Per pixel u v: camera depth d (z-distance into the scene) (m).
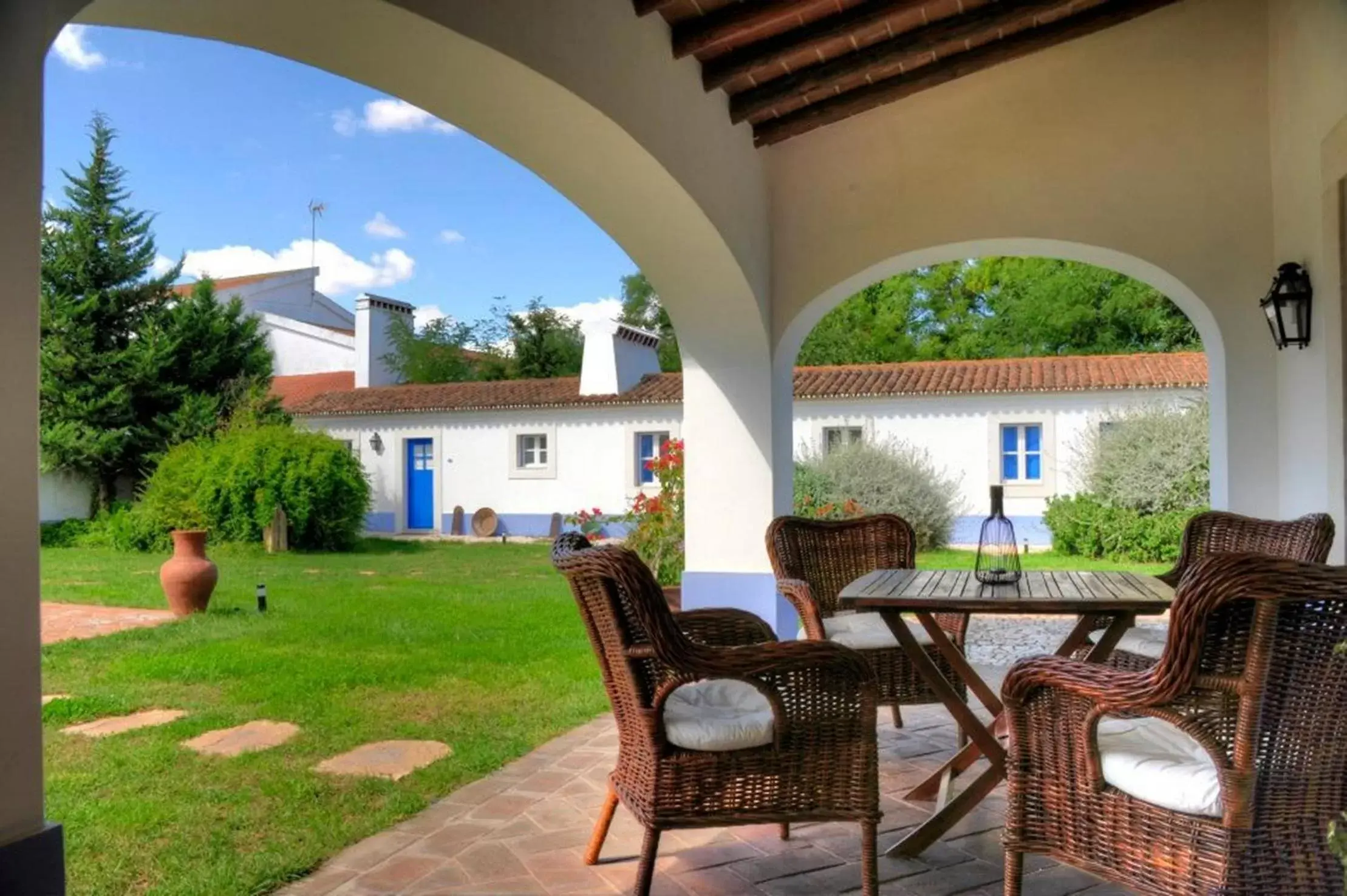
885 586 3.17
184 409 17.34
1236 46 4.83
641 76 3.67
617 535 16.12
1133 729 2.32
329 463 14.34
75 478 17.33
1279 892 1.85
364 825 3.17
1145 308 20.33
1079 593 2.92
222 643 6.67
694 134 4.22
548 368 25.88
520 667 5.81
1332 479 4.05
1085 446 13.37
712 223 4.44
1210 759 2.04
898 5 3.98
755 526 5.43
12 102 1.70
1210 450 5.23
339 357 23.86
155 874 2.83
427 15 2.59
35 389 1.72
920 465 13.45
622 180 3.98
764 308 5.30
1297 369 4.49
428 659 6.09
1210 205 4.85
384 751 4.08
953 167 5.14
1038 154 5.04
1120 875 2.03
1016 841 2.21
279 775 3.76
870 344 23.61
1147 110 4.92
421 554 13.83
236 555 13.41
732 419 5.46
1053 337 21.41
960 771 3.31
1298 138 4.40
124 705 4.90
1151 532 11.85
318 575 10.95
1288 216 4.55
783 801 2.44
